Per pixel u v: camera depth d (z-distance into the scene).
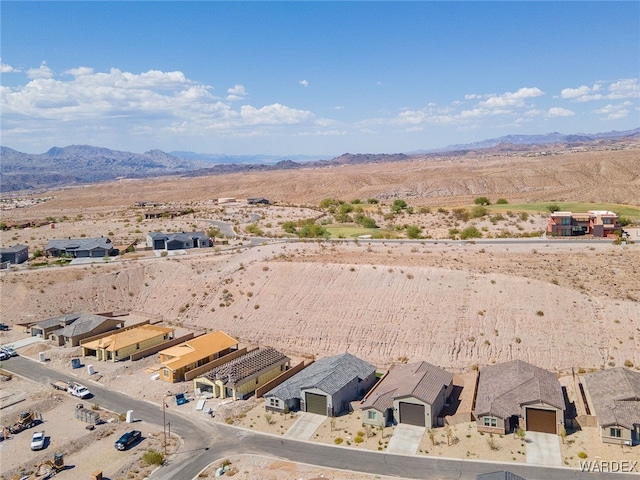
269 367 69.25
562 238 109.50
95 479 48.00
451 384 63.19
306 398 60.94
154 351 81.00
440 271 85.31
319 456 51.62
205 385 67.69
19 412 63.00
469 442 52.50
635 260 87.06
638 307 73.19
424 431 55.19
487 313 76.06
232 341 78.69
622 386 55.34
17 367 77.50
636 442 50.78
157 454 51.84
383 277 86.62
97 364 77.31
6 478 50.03
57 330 88.19
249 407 62.81
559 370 66.94
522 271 84.56
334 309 83.44
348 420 58.56
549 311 74.56
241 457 52.09
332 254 102.19
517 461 48.94
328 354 77.19
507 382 58.31
